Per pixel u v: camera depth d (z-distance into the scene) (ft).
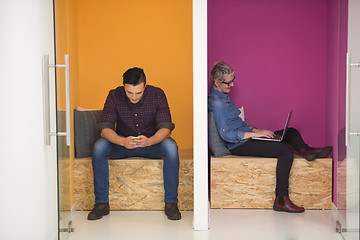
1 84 12.41
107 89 19.36
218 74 17.46
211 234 14.66
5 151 12.48
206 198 14.99
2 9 12.35
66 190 13.78
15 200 12.64
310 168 17.03
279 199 16.81
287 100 19.33
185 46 19.33
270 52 19.26
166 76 19.38
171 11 19.27
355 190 12.89
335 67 17.65
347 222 13.73
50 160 13.88
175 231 14.94
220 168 17.07
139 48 19.33
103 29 19.26
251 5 19.20
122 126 17.07
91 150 17.53
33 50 12.80
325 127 19.21
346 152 13.73
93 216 16.06
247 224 15.56
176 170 16.30
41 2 13.11
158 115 16.81
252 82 19.33
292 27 19.20
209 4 19.20
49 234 13.74
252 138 17.34
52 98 13.87
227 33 19.25
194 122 14.88
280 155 16.87
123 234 14.70
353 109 12.93
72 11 18.13
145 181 16.90
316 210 17.03
